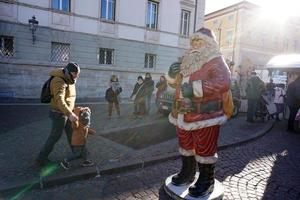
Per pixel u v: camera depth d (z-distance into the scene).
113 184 4.54
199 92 3.68
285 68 11.08
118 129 8.37
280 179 5.18
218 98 3.91
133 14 20.16
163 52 22.25
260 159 6.34
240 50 35.66
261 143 7.88
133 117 10.78
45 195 4.02
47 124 8.36
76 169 4.76
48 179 4.28
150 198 4.14
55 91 4.37
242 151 6.91
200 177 4.12
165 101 11.06
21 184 4.07
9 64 15.26
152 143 6.89
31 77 16.00
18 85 15.65
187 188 4.28
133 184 4.59
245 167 5.73
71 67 4.50
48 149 4.75
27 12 15.70
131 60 20.44
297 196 4.49
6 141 6.26
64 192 4.16
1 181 4.14
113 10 19.34
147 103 11.11
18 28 15.47
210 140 3.95
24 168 4.69
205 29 3.92
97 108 13.45
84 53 18.12
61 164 4.76
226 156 6.41
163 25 21.98
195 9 24.00
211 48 3.84
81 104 15.00
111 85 10.57
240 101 12.74
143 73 20.86
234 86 12.25
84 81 18.09
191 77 3.86
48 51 16.66
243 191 4.54
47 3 16.34
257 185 4.84
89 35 18.20
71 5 17.30
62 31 17.08
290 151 7.19
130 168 5.19
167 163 5.67
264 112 11.33
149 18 21.45
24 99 15.25
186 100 3.78
